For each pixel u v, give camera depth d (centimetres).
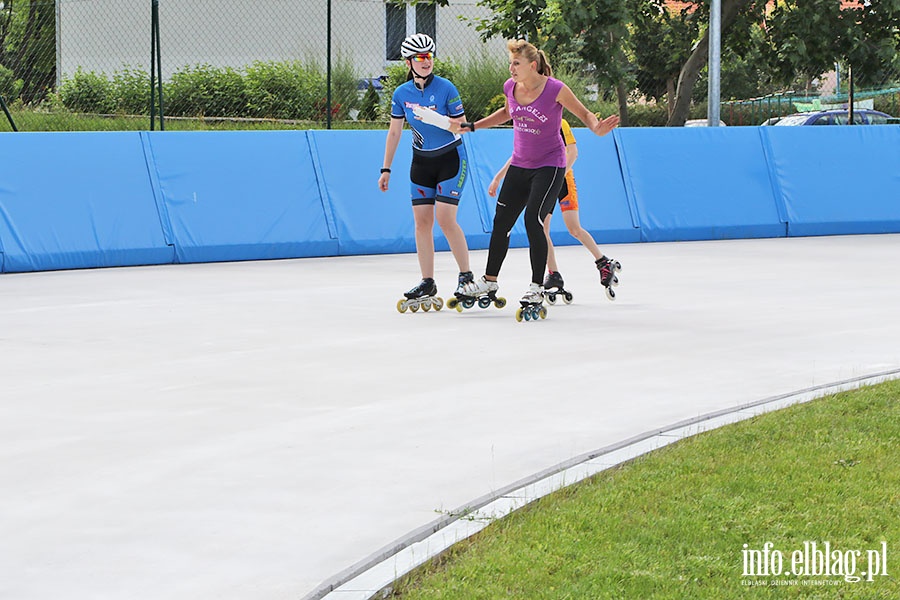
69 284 3200
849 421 1594
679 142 4662
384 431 1609
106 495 1322
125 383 1912
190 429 1617
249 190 3897
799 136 4853
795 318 2617
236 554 1136
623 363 2097
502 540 1139
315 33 7762
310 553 1138
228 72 6588
